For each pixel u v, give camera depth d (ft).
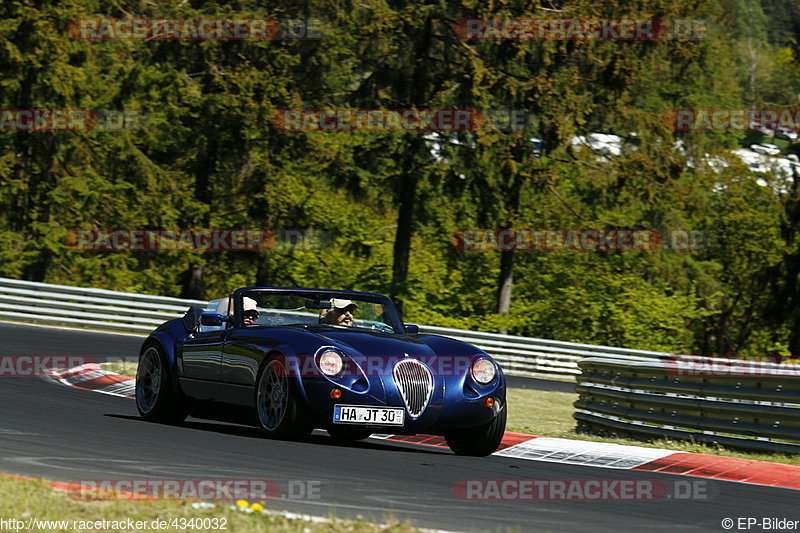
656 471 105.60
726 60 509.35
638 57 407.44
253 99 394.52
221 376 110.93
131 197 426.10
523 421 160.35
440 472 90.94
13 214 416.67
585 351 289.12
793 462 110.32
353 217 499.10
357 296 119.03
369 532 61.05
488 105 383.86
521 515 72.28
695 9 420.36
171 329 122.72
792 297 453.17
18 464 79.30
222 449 94.43
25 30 379.14
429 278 484.74
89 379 168.55
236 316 114.01
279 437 102.73
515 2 387.14
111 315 265.54
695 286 504.43
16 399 128.77
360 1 395.96
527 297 515.50
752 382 121.90
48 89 394.32
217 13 402.72
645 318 485.97
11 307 257.14
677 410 132.67
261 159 411.95
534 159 398.42
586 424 153.58
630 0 398.01
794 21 506.48
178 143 424.05
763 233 564.30
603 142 422.41
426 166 395.55
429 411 101.76
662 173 409.08
